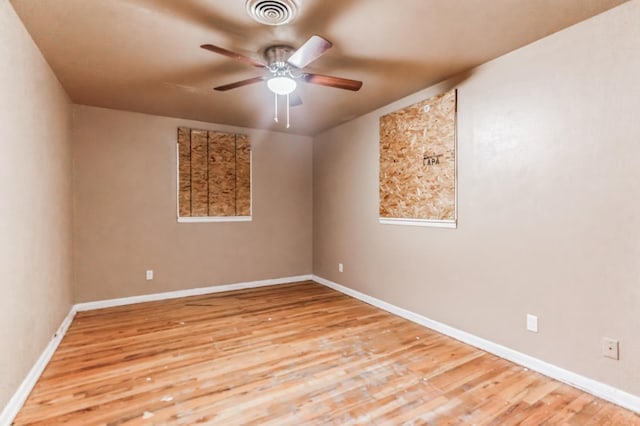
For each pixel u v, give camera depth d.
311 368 2.38
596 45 2.02
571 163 2.14
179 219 4.29
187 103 3.65
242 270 4.76
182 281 4.32
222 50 2.05
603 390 2.00
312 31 2.18
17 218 1.98
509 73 2.48
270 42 2.33
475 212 2.75
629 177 1.90
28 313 2.13
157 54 2.50
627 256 1.91
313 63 2.65
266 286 4.91
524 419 1.81
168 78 2.95
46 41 2.29
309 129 4.85
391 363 2.46
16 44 1.99
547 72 2.25
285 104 3.66
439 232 3.08
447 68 2.75
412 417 1.82
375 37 2.26
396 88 3.19
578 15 2.00
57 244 2.91
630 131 1.89
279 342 2.85
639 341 1.87
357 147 4.21
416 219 3.31
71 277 3.50
